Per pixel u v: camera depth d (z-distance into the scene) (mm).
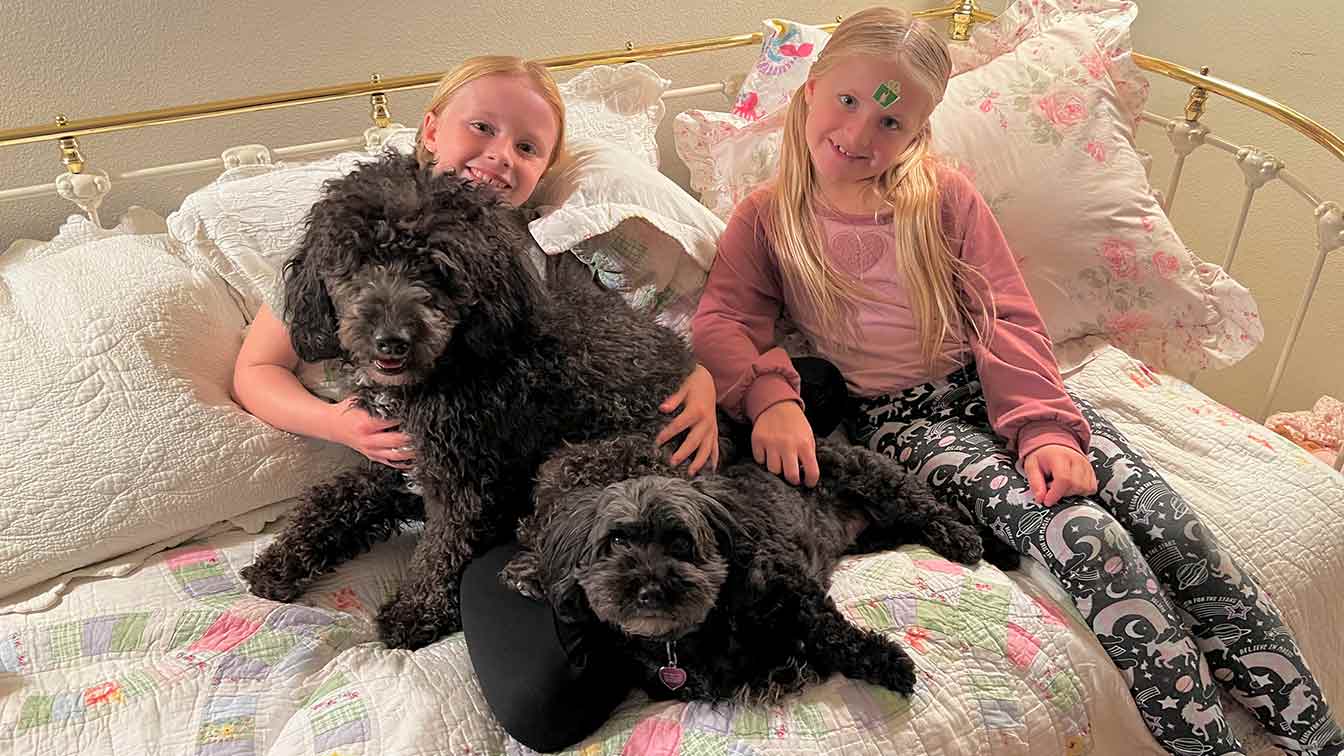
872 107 1300
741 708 985
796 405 1306
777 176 1528
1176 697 1111
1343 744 1159
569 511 977
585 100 1697
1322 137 1561
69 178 1471
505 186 1325
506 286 1047
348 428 1212
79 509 1162
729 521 979
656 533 930
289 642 1080
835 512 1228
